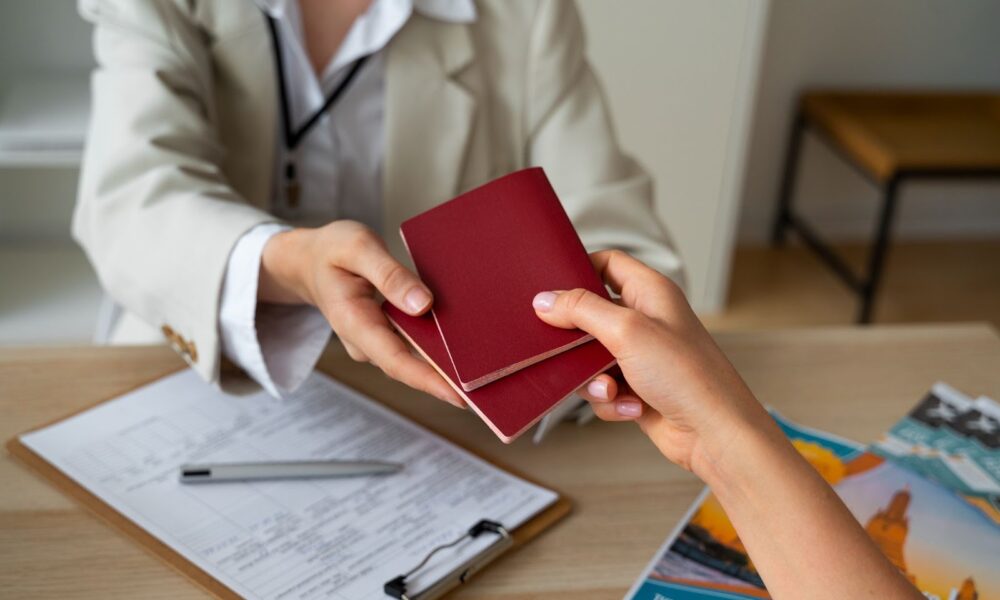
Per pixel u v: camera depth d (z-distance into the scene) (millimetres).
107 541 697
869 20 2699
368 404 874
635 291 676
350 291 723
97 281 2053
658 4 2150
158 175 941
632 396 653
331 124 1128
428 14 1109
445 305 671
